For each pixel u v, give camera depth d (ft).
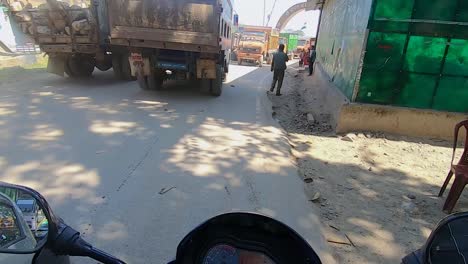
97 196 12.39
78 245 6.05
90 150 16.53
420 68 21.76
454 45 21.04
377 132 22.74
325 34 50.14
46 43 31.89
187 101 29.19
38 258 5.78
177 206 12.12
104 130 19.62
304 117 27.53
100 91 30.73
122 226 10.75
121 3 26.08
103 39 33.04
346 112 22.72
